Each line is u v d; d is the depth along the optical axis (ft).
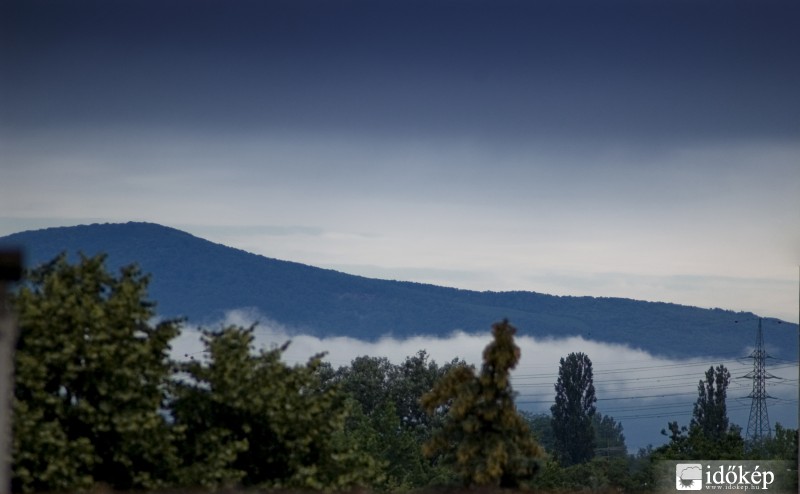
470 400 175.63
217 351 186.09
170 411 184.96
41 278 185.06
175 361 186.29
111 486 173.27
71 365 169.48
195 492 172.24
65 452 166.61
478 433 177.68
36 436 163.12
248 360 187.83
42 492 165.37
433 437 180.55
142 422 171.01
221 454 177.37
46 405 169.17
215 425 184.03
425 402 179.42
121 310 177.99
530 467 179.01
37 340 169.48
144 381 179.73
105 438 174.60
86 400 172.14
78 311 173.68
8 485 138.51
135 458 175.94
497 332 176.86
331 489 181.98
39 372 166.50
